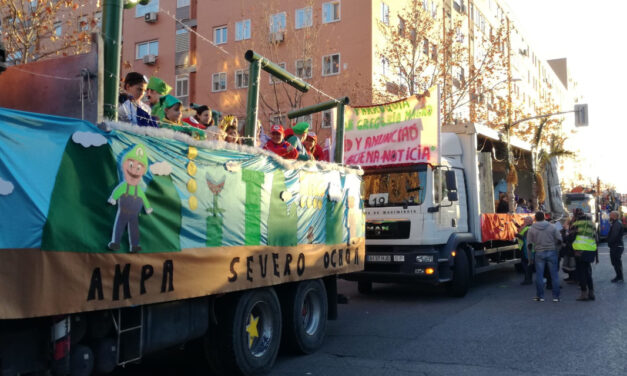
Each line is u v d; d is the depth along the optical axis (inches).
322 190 283.0
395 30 1076.5
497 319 347.9
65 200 143.2
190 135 209.9
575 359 248.7
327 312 290.8
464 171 478.0
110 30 169.9
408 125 421.4
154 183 173.2
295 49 1062.4
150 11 1267.2
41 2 529.7
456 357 255.6
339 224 299.0
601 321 334.0
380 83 1061.8
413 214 418.9
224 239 205.9
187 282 185.6
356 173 325.1
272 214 237.5
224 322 215.8
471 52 1537.9
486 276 604.1
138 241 165.5
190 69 1211.2
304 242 262.4
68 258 142.6
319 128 1007.0
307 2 1016.9
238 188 215.8
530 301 420.8
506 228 539.8
